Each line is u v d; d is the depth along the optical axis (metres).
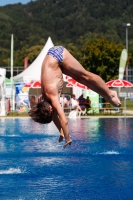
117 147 16.44
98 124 26.41
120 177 10.95
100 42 57.25
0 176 11.24
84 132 21.75
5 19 150.75
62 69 7.38
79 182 10.41
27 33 147.25
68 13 167.50
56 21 163.12
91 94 36.16
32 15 166.88
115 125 25.73
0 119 31.30
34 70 40.31
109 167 12.33
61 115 6.92
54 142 18.28
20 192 9.49
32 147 16.73
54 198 8.96
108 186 9.96
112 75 56.88
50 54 7.33
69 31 159.00
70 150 15.72
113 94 7.47
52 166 12.55
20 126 26.03
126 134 20.86
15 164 12.93
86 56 57.69
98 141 18.27
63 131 7.00
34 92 41.50
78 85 33.16
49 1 173.12
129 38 151.88
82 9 167.38
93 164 12.85
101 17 163.50
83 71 7.36
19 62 113.12
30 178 10.94
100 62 56.84
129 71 78.19
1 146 17.12
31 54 110.75
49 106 6.97
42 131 23.05
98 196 9.09
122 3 167.38
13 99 37.09
